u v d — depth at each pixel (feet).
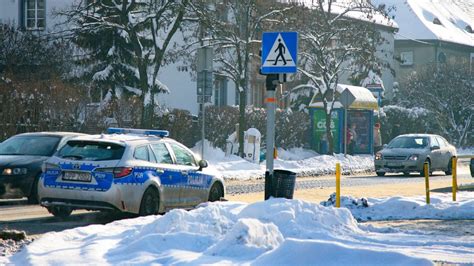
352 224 87.20
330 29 284.20
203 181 116.37
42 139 130.62
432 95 429.79
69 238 79.30
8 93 186.09
